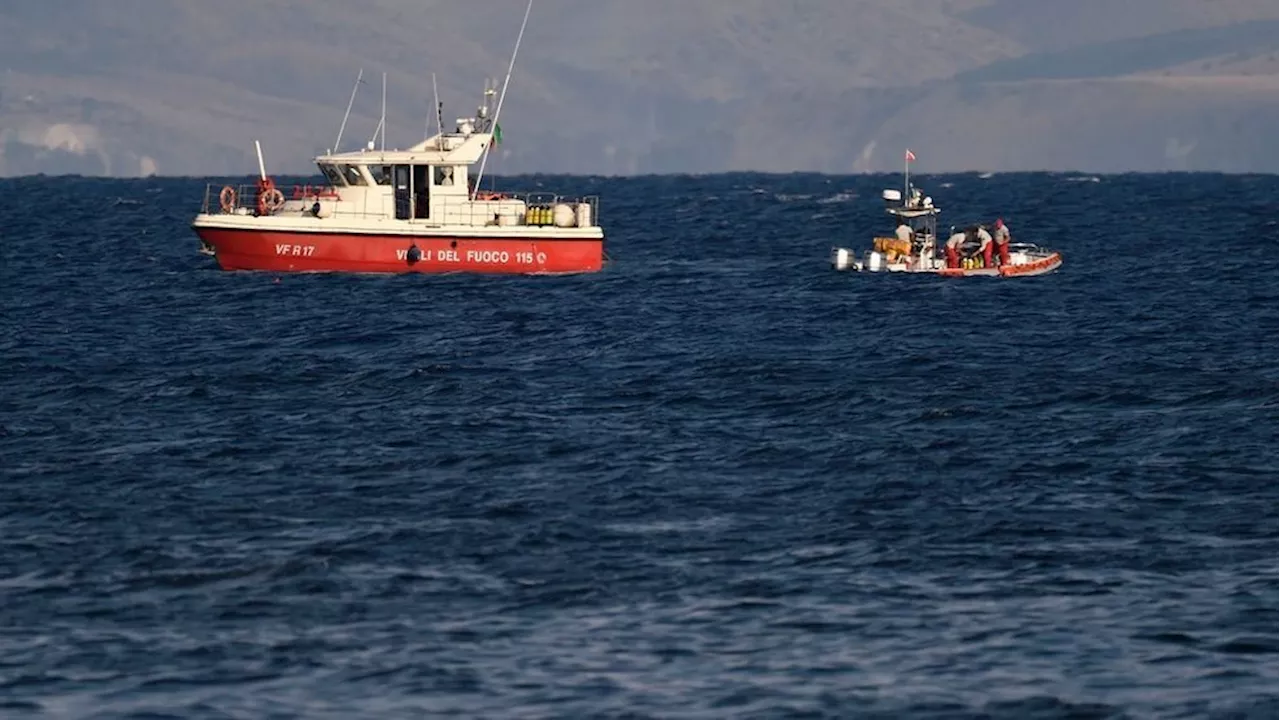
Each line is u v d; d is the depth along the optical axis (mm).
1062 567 95812
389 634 86125
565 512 105812
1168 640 85438
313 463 118125
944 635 86250
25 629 86375
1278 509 106375
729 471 116125
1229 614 88438
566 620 88062
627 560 96875
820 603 90438
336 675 81375
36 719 76625
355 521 103875
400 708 78062
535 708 78188
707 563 96438
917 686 80438
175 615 88312
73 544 99188
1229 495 109688
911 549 98875
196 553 97500
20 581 92938
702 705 78625
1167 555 97625
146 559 96312
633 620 88125
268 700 78812
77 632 86062
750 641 85625
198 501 108312
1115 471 115688
